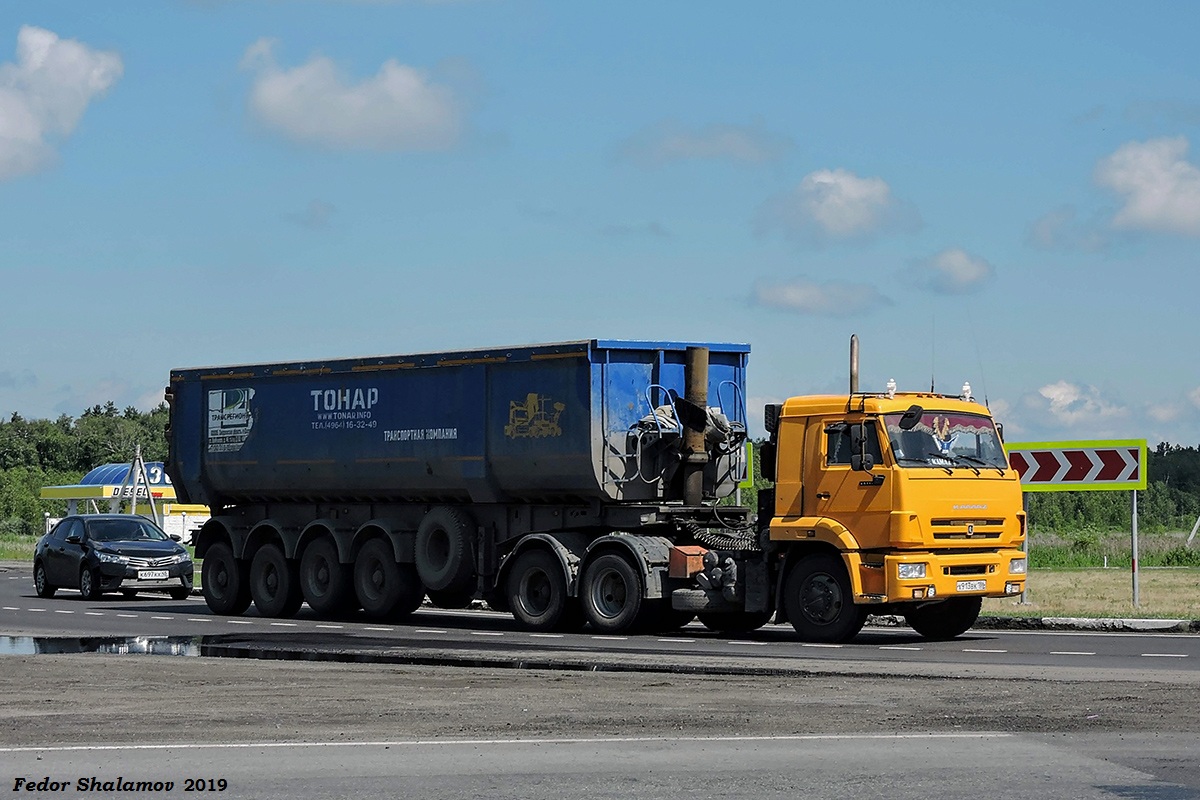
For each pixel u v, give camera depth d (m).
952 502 23.00
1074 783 10.84
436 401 28.83
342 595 30.78
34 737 13.27
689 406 26.80
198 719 14.45
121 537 39.44
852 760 11.82
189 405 34.03
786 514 23.88
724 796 10.42
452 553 28.55
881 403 23.08
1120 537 55.75
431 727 13.80
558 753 12.22
